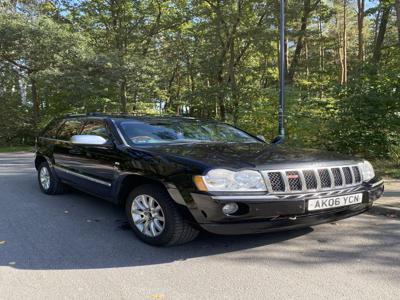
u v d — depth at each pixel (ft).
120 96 81.51
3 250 14.25
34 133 86.22
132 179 15.57
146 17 85.81
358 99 34.78
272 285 11.29
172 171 13.41
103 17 85.71
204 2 70.33
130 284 11.43
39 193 24.31
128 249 14.24
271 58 82.94
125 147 16.02
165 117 19.90
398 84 34.19
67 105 81.97
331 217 13.85
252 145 16.53
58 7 86.89
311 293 10.78
